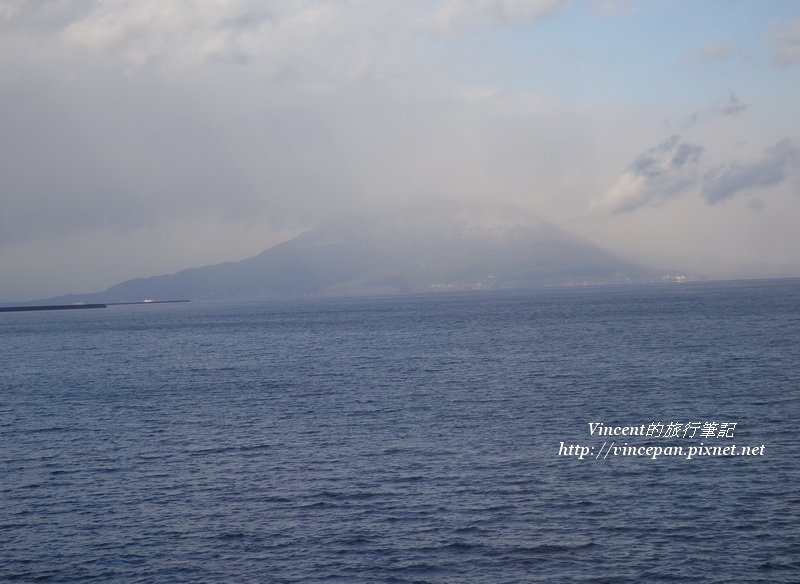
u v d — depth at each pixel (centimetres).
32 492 3462
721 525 2786
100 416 5428
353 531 2839
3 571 2598
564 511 2978
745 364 6875
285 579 2466
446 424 4628
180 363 9256
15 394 6838
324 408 5369
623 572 2441
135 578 2516
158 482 3559
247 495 3306
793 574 2400
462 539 2733
